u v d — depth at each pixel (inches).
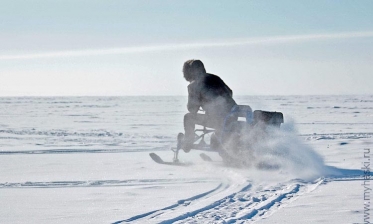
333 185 256.1
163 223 174.2
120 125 920.3
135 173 313.7
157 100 3351.4
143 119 1130.7
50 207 206.8
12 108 1888.5
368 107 1822.1
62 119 1149.7
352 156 389.4
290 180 276.4
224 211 194.9
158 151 466.3
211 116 357.4
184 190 246.4
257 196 227.6
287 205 202.5
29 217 188.1
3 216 190.4
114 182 277.0
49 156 426.6
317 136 592.1
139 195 232.8
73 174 310.8
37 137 649.6
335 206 199.3
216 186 259.4
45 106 2123.5
